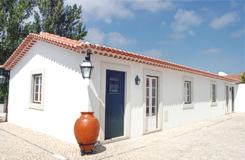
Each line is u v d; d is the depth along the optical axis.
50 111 9.45
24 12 16.67
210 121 15.09
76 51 8.05
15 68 12.48
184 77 13.52
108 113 8.77
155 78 11.21
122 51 8.37
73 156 6.99
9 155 7.04
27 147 7.87
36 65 10.59
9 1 16.08
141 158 6.98
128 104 9.43
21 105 11.69
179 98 13.01
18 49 11.18
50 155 7.06
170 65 11.20
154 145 8.52
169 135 10.35
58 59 9.16
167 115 11.88
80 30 20.98
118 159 6.84
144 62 9.78
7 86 16.66
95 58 8.20
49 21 19.00
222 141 9.32
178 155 7.33
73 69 8.41
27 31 16.70
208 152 7.70
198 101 15.22
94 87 8.15
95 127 7.13
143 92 10.22
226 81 20.20
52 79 9.44
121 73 9.30
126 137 9.32
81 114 7.32
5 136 9.41
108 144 8.46
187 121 13.77
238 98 22.12
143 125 10.19
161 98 11.41
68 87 8.59
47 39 9.34
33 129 10.59
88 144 7.12
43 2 19.20
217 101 18.19
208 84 16.77
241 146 8.52
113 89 8.96
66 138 8.60
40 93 10.52
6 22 15.54
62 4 19.77
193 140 9.43
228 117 17.55
